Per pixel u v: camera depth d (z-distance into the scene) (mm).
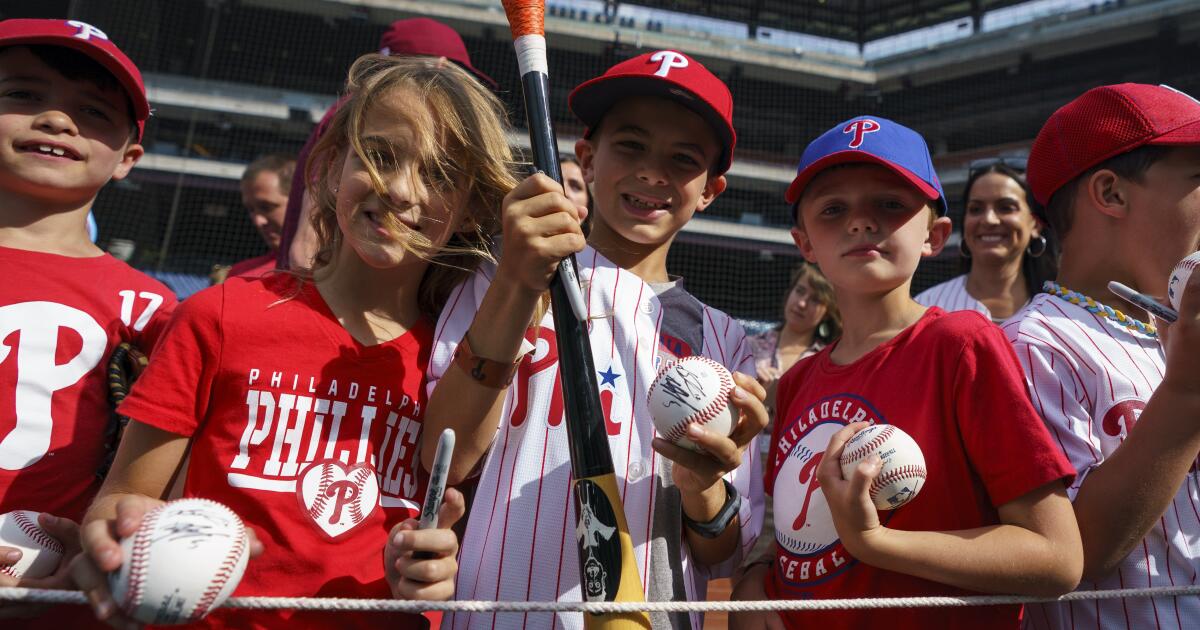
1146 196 1653
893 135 1649
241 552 1090
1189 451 1381
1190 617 1504
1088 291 1753
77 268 1800
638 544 1563
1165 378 1397
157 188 16703
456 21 17312
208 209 16969
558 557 1544
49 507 1604
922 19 18562
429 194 1502
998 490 1398
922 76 18219
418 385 1549
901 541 1323
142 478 1340
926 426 1470
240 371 1395
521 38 1522
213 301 1428
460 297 1702
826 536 1517
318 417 1424
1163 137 1629
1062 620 1566
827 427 1592
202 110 16891
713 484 1506
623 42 17891
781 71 18359
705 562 1672
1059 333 1653
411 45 2988
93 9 15984
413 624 1500
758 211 18078
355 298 1550
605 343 1717
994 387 1430
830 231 1665
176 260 16625
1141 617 1505
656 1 18578
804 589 1533
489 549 1570
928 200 1669
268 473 1372
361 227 1461
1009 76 18016
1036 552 1332
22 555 1348
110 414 1713
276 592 1330
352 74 1724
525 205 1389
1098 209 1716
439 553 1214
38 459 1613
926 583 1443
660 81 1809
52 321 1700
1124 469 1407
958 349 1474
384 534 1438
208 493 1356
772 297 17109
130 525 1064
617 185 1867
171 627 1276
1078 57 17328
